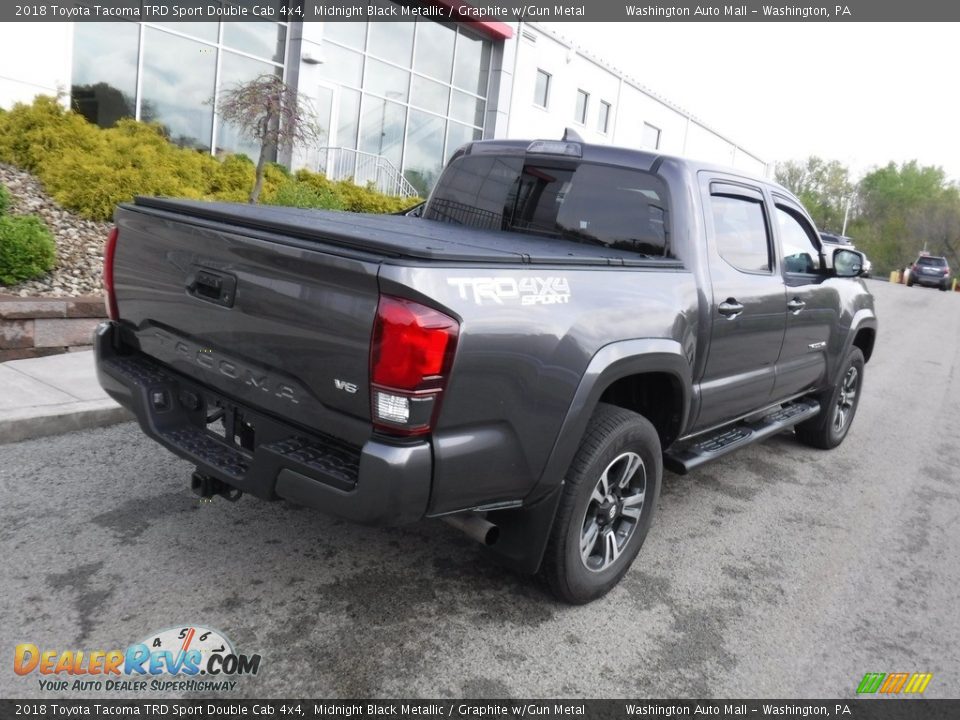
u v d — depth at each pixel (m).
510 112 21.17
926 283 36.72
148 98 13.03
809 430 5.80
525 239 3.63
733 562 3.80
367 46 17.08
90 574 3.03
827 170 85.56
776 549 4.00
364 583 3.18
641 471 3.34
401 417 2.28
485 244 2.95
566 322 2.73
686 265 3.53
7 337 5.35
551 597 3.21
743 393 4.18
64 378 5.08
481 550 3.57
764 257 4.24
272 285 2.52
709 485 4.91
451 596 3.15
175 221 2.86
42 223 6.66
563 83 23.41
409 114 18.59
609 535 3.25
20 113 9.06
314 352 2.43
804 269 4.84
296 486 2.47
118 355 3.30
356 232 2.57
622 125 27.64
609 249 3.75
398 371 2.25
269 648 2.69
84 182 8.00
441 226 3.79
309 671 2.60
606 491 3.18
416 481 2.35
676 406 3.50
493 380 2.48
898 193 97.25
